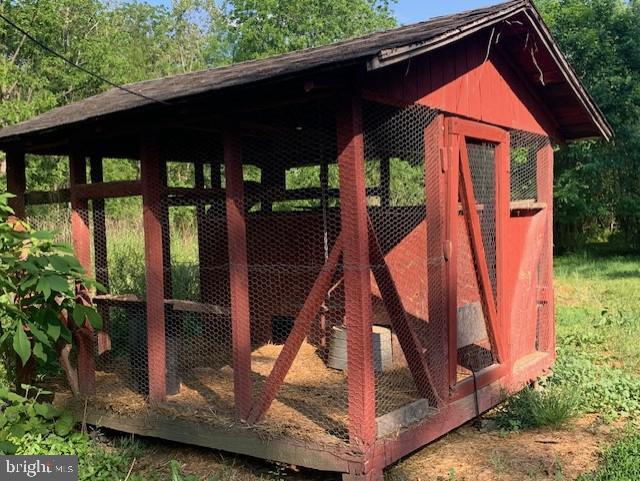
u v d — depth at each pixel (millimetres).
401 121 4742
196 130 4957
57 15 17891
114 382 5672
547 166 6773
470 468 4664
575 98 6352
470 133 5133
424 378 4652
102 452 4824
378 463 4066
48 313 4676
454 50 4914
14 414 4828
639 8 17859
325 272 4133
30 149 5695
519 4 4836
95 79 18438
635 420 5652
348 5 25062
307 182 11992
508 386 5801
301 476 4500
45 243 4801
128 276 8375
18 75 15812
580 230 20922
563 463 4711
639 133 17297
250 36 24297
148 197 4879
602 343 8477
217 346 6484
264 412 4441
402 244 5934
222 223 6449
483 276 5316
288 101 3998
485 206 5613
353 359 3982
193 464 4781
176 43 34000
